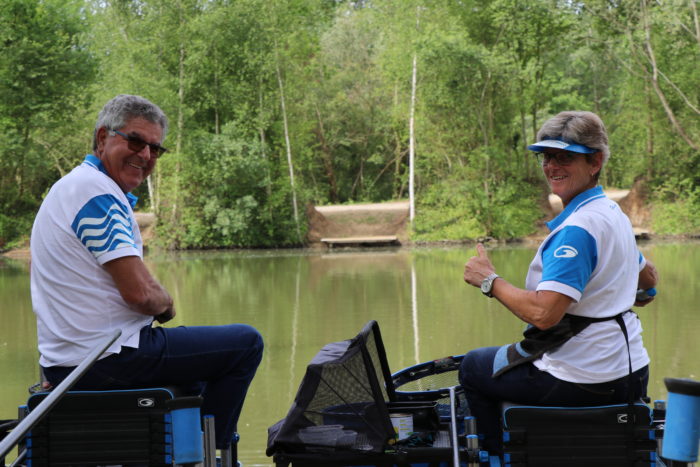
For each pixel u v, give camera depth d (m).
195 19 25.62
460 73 25.66
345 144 36.88
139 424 2.28
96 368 2.39
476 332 8.56
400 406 2.83
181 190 26.47
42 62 25.42
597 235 2.42
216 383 2.56
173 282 15.23
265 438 4.76
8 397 6.02
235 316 10.33
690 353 7.03
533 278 2.53
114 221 2.40
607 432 2.31
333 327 9.20
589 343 2.43
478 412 2.62
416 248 25.33
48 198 2.46
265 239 27.12
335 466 2.51
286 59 27.25
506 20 26.69
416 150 28.06
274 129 27.59
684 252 20.12
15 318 10.66
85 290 2.39
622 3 25.73
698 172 27.69
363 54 36.75
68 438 2.28
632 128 28.72
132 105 2.50
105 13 27.42
